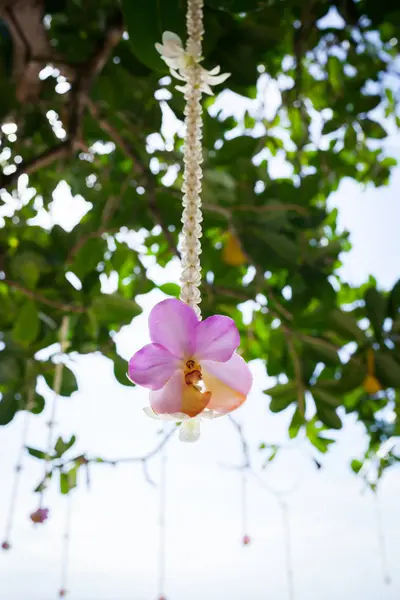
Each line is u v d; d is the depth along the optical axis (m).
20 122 1.23
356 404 1.33
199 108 0.49
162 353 0.41
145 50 0.64
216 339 0.41
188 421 0.42
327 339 1.06
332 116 1.23
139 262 1.29
